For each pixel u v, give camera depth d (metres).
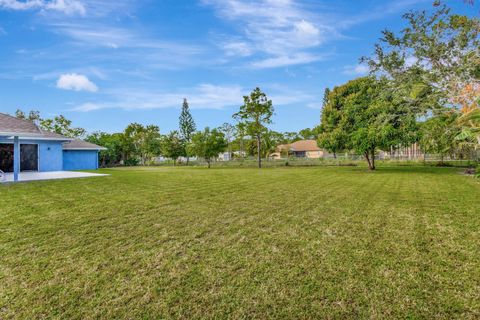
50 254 3.39
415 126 16.61
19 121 12.94
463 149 18.42
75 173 16.95
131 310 2.27
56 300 2.40
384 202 6.66
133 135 43.06
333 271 2.93
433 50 12.06
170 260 3.23
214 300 2.41
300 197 7.39
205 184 10.48
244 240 3.92
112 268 3.02
